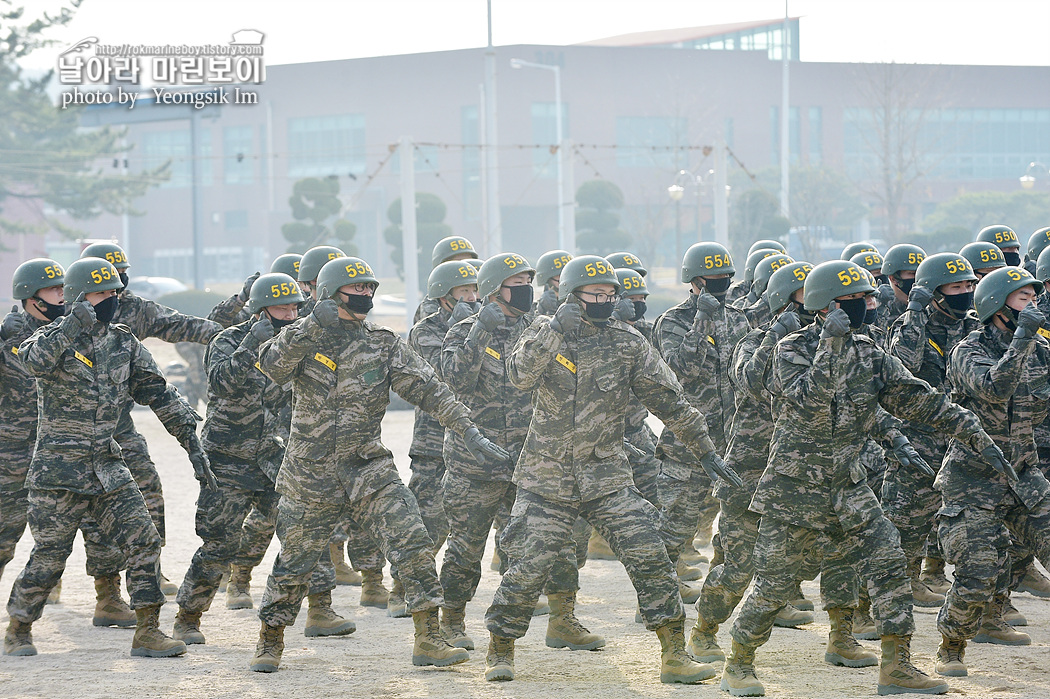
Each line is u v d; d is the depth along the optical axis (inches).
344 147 5590.6
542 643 567.2
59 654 562.9
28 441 630.5
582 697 459.5
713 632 522.9
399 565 510.0
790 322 480.1
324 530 519.2
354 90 5541.3
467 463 566.6
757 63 5516.7
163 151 5974.4
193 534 959.6
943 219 4968.0
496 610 486.3
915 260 703.7
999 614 552.1
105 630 624.4
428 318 661.9
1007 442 510.3
